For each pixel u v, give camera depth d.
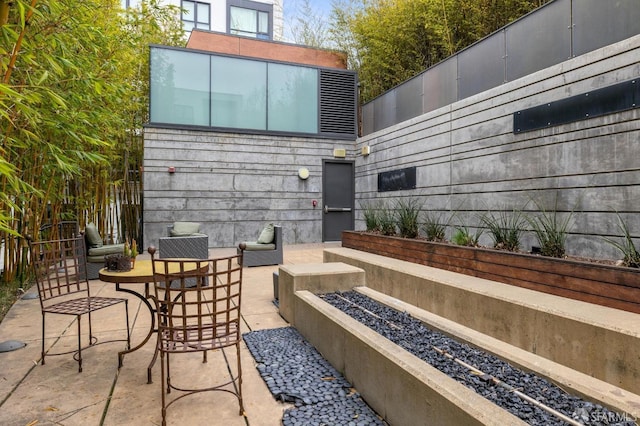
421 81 6.34
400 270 3.78
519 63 4.46
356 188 8.72
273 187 8.17
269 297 3.95
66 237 5.30
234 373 2.17
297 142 8.37
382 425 1.63
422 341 2.15
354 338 1.96
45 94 2.61
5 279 4.19
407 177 6.66
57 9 2.24
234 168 7.86
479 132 5.02
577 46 3.79
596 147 3.57
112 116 4.08
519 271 3.00
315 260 6.19
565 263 2.62
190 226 6.37
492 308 2.66
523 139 4.36
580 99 3.70
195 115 7.58
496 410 1.18
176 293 3.92
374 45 8.23
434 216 5.91
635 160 3.25
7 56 2.11
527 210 4.29
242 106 7.95
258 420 1.70
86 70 3.07
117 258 2.37
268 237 5.93
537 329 2.31
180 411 1.77
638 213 3.22
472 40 6.35
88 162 4.57
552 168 4.00
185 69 7.50
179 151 7.46
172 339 1.77
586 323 2.02
